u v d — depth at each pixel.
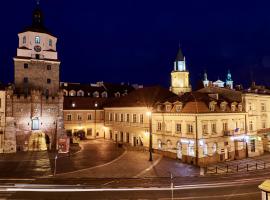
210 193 28.98
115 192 29.44
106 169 41.28
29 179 35.41
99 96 88.69
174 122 51.22
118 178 36.09
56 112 61.97
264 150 59.72
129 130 65.31
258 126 57.34
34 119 59.41
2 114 55.50
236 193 28.97
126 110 66.69
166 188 30.97
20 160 47.78
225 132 50.19
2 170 40.47
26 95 59.03
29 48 64.25
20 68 62.88
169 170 41.03
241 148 52.59
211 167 43.72
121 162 46.44
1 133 55.19
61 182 33.94
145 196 28.02
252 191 29.70
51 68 66.19
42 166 43.22
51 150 58.41
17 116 57.72
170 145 51.94
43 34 65.69
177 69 88.38
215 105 49.69
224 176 37.56
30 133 58.88
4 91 56.06
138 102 62.97
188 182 33.94
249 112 55.38
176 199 26.95
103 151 57.06
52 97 61.69
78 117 76.06
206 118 47.38
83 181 34.47
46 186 31.88
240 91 56.78
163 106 55.19
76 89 86.31
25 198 27.28
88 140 73.88
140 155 52.81
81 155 52.72
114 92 92.81
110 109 74.38
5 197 27.56
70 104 75.81
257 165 45.25
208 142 47.16
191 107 47.66
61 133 61.62
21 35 65.44
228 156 50.28
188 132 47.94
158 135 55.28
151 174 38.41
